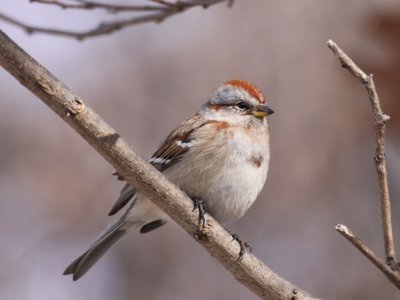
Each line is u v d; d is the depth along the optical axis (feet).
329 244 41.32
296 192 42.24
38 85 19.74
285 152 42.75
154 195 22.12
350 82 40.55
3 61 19.34
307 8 46.14
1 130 45.62
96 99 45.91
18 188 44.34
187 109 45.55
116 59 47.67
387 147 36.76
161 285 42.04
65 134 45.70
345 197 41.88
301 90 44.16
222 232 22.89
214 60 46.55
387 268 19.01
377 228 40.98
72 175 44.60
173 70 46.75
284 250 41.60
